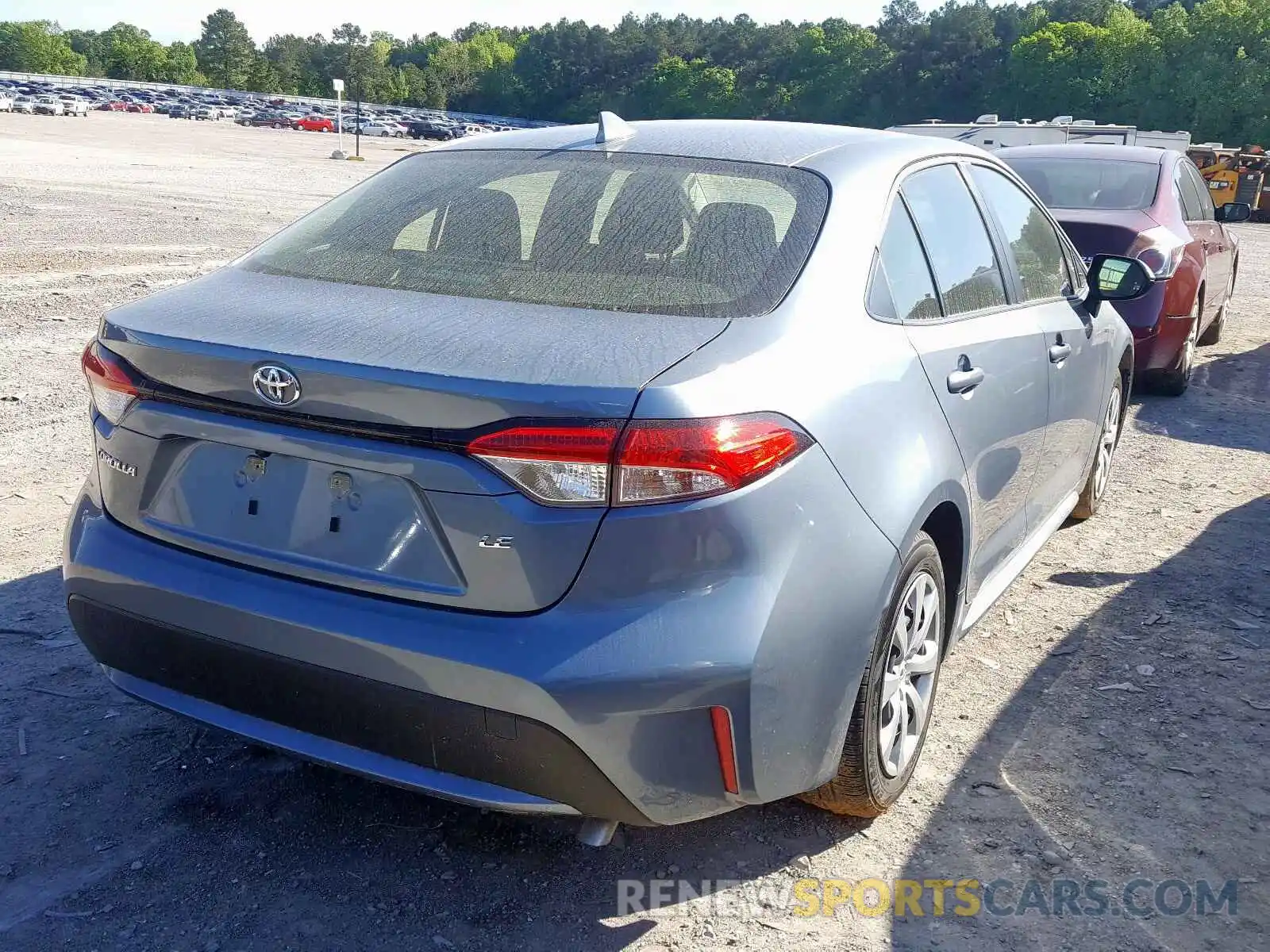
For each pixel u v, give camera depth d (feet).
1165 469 20.29
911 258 9.67
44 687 11.00
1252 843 9.26
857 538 7.84
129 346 8.02
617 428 6.79
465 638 7.01
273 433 7.47
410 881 8.48
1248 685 11.96
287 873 8.50
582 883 8.53
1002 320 11.03
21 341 25.75
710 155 9.83
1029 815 9.55
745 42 542.98
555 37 574.56
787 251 8.55
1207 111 317.83
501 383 6.82
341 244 9.36
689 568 6.98
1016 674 12.14
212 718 8.05
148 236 45.29
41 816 9.02
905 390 8.68
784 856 8.92
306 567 7.56
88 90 389.39
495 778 7.25
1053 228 13.74
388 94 585.63
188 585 7.81
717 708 7.15
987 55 466.29
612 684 6.88
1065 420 13.00
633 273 8.36
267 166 109.70
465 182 9.96
